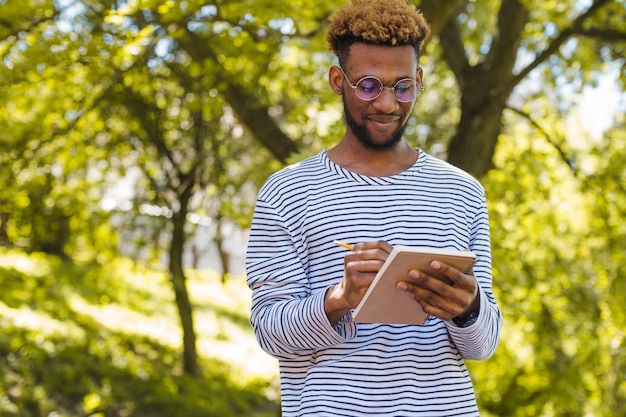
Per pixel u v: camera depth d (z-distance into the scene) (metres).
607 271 8.73
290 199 2.16
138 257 10.72
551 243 8.77
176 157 9.62
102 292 12.34
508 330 8.77
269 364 12.14
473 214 2.22
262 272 2.15
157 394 8.72
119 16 5.63
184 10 5.69
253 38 5.89
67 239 12.41
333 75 2.26
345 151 2.22
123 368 9.02
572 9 8.06
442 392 2.05
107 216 9.63
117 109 8.83
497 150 8.65
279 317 2.05
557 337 8.61
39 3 5.79
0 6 5.57
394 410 2.00
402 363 2.03
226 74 6.98
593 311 8.63
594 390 9.62
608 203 8.37
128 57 6.25
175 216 9.65
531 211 8.43
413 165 2.20
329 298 1.96
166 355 10.54
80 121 8.13
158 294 13.85
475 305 2.00
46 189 8.73
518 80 7.20
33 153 6.68
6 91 5.89
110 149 9.16
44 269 12.26
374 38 2.11
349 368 2.03
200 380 9.91
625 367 9.56
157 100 8.95
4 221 9.26
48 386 7.76
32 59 5.61
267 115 7.25
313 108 7.92
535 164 8.58
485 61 7.49
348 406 2.00
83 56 5.98
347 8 2.17
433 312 1.89
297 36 5.84
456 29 7.86
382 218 2.11
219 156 9.21
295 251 2.14
